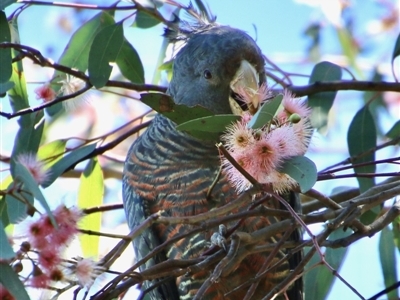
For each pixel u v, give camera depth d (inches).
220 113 357.4
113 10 399.5
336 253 352.2
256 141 249.0
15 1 333.4
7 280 217.0
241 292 346.6
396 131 389.7
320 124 392.5
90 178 389.4
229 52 351.3
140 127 392.8
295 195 349.4
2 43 332.5
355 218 279.6
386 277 366.6
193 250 343.3
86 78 358.3
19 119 358.6
